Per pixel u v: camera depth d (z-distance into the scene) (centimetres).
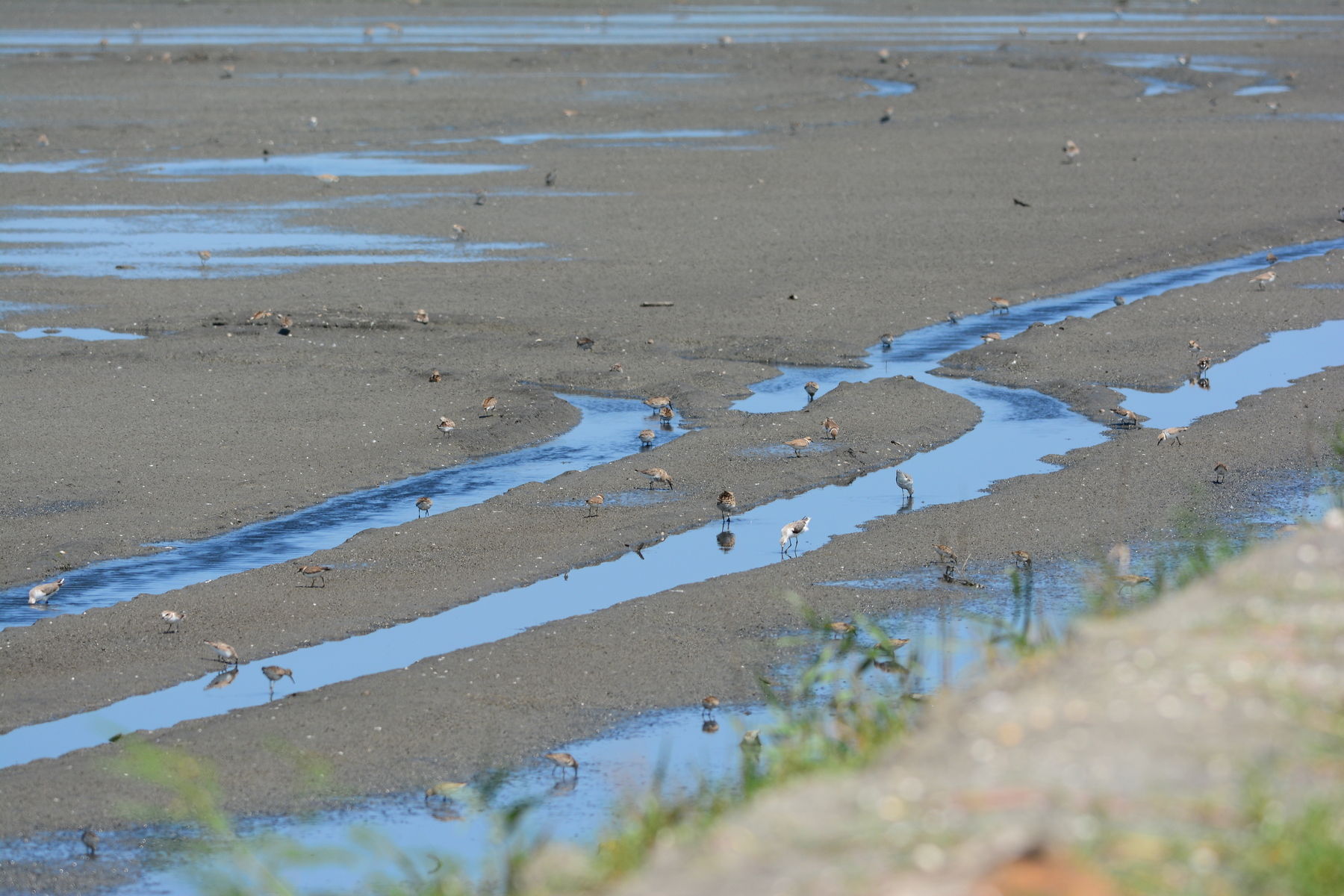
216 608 4425
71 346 7875
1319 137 14725
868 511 5328
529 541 5028
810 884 1084
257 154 14550
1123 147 14438
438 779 3347
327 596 4528
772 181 12950
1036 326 8125
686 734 3547
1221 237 10581
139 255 10188
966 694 1488
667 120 16462
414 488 5756
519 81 19588
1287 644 1463
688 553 4922
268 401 6894
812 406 6731
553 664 3981
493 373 7369
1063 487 5484
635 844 1530
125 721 3688
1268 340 7869
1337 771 1195
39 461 5938
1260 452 5844
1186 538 4791
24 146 14625
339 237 10800
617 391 7162
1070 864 1075
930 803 1191
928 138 15125
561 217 11500
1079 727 1302
